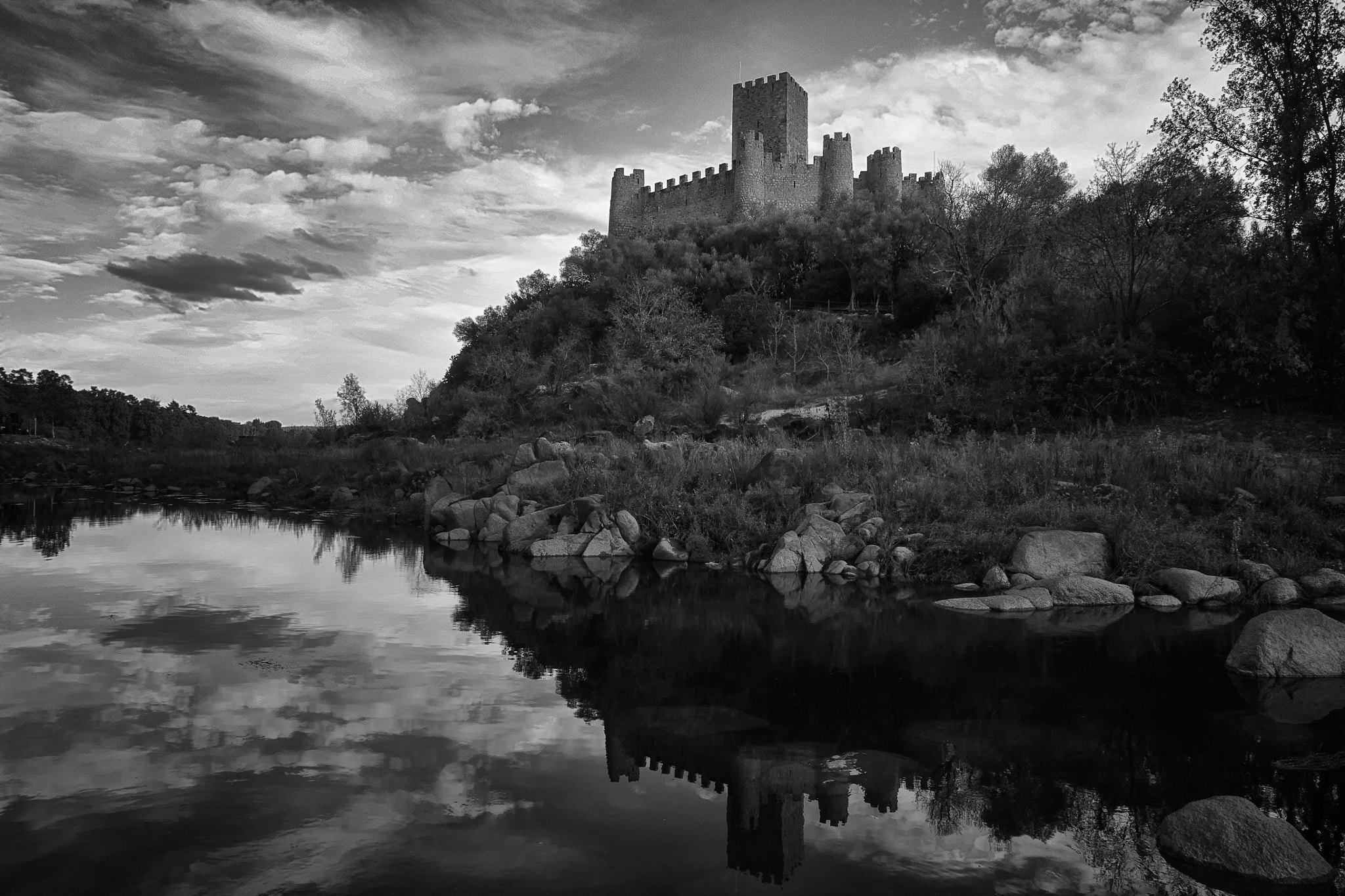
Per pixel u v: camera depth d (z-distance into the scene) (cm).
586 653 755
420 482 2472
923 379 2350
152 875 333
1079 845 390
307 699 588
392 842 370
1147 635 848
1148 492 1305
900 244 5462
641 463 1809
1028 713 589
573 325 5747
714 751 507
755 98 7812
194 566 1270
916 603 1041
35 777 434
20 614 886
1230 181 2064
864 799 439
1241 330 1809
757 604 1026
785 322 4653
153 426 10525
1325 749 520
